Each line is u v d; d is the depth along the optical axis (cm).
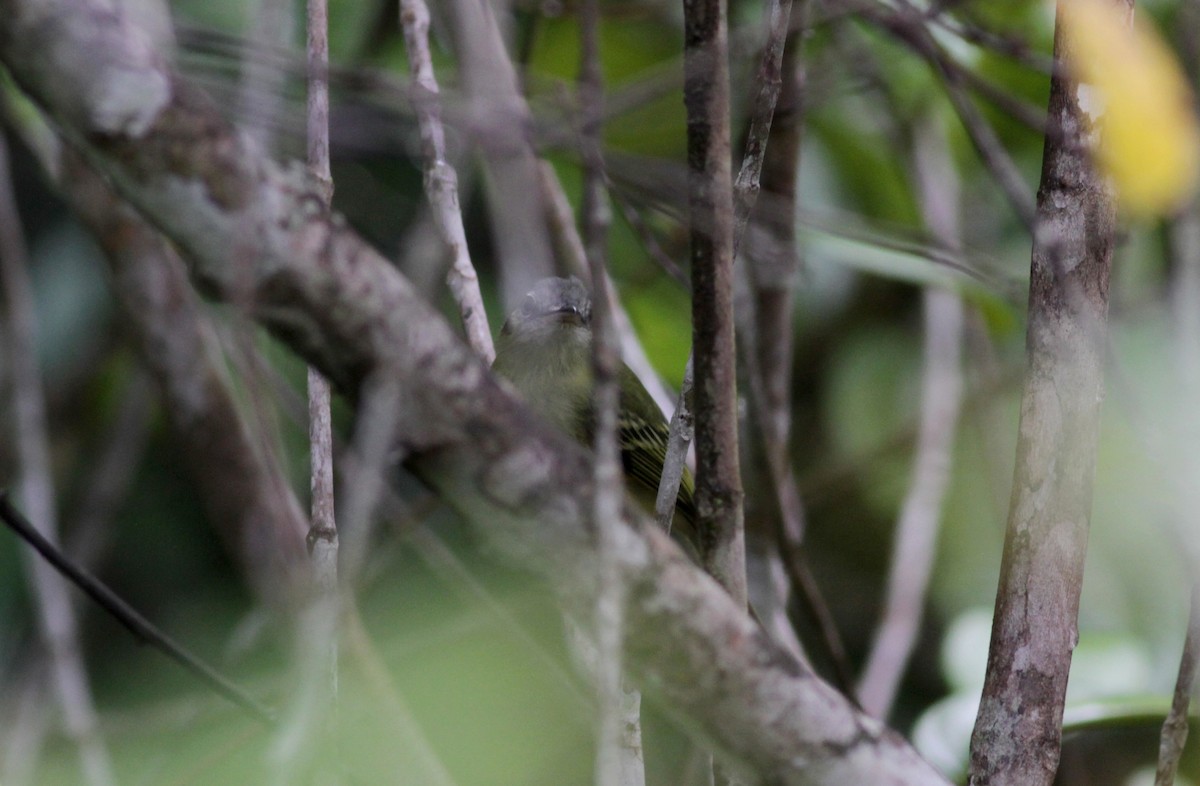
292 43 729
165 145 306
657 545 359
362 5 816
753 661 369
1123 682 730
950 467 813
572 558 356
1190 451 510
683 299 885
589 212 388
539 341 830
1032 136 897
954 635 793
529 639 541
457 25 662
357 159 730
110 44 301
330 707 401
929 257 667
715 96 431
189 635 829
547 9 770
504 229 762
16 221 759
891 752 385
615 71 905
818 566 961
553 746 543
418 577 678
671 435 480
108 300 898
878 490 956
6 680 783
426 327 332
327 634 365
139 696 777
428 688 554
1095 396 452
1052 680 445
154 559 852
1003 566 459
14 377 748
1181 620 752
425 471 348
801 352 995
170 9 668
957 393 811
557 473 348
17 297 751
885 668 707
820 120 898
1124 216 655
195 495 862
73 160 698
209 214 311
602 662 328
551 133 523
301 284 318
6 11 294
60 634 692
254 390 620
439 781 496
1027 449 456
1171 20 747
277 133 545
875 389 981
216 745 571
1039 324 460
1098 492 656
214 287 324
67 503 863
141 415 804
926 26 638
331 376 336
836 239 783
